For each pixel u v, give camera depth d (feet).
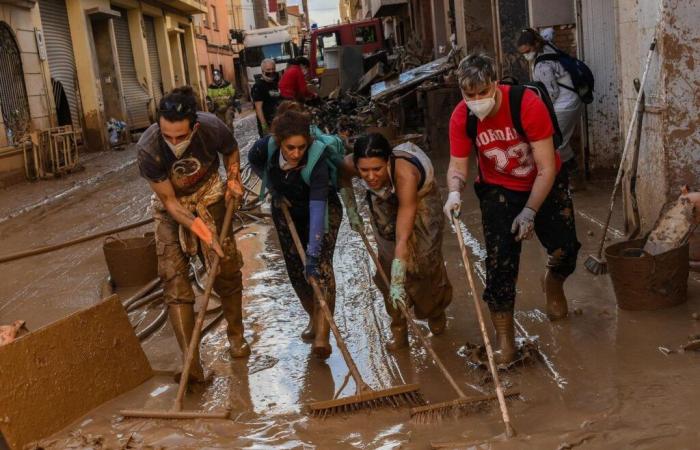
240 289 15.66
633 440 10.66
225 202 15.20
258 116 41.65
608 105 28.89
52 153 52.01
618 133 29.09
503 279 14.12
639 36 19.86
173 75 105.81
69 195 44.52
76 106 70.08
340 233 26.76
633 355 13.97
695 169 18.49
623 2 21.24
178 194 14.67
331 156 14.75
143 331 17.72
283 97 41.27
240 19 196.34
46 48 63.72
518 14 38.86
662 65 18.35
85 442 12.19
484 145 14.11
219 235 14.90
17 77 53.21
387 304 15.29
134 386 14.60
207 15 148.56
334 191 15.43
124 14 88.38
